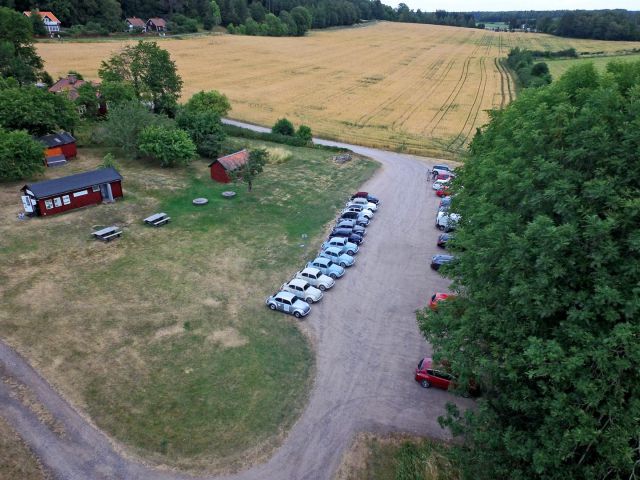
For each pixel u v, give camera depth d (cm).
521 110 2672
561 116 1923
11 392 2344
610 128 1770
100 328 2870
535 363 1520
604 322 1599
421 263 3903
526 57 13762
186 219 4416
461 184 3416
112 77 7250
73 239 3909
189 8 17475
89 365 2570
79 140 6456
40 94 5809
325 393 2503
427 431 2292
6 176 4800
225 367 2636
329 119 8900
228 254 3856
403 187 5681
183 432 2216
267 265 3738
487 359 1780
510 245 1788
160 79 7519
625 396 1551
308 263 3719
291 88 11256
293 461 2108
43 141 5581
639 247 1490
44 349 2656
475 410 2388
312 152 6894
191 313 3081
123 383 2469
